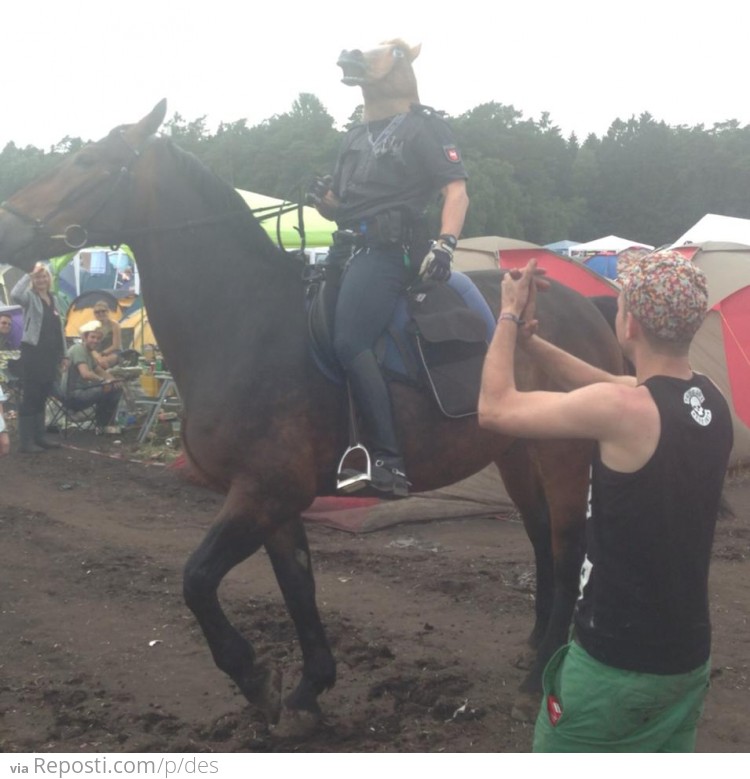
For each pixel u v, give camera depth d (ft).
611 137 290.97
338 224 13.60
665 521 7.57
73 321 46.80
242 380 12.53
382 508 24.48
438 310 13.41
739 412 31.42
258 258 13.37
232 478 12.62
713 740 12.77
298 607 12.98
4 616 17.61
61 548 22.12
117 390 37.40
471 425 13.50
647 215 279.49
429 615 17.66
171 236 13.05
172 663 15.35
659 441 7.55
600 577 7.84
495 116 263.49
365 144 13.38
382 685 14.06
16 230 12.89
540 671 13.46
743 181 279.08
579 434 7.77
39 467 31.42
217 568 12.19
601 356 14.99
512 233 225.56
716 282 32.35
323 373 12.76
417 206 13.11
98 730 12.82
